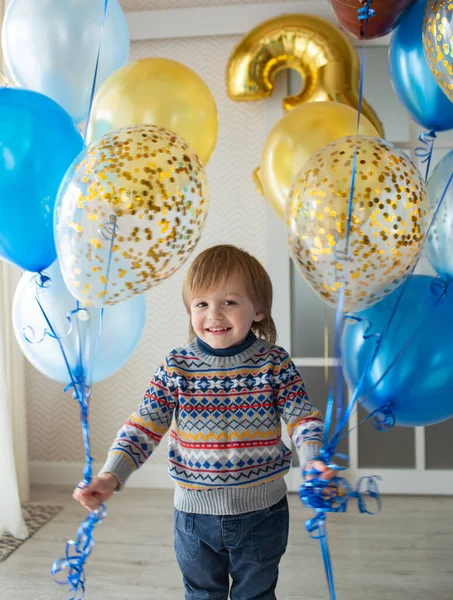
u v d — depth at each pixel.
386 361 1.40
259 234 3.07
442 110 1.52
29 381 3.22
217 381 1.39
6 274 2.74
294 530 2.60
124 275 1.23
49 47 1.45
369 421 3.02
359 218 1.19
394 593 2.10
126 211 1.18
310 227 1.22
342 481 1.18
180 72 1.52
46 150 1.32
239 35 3.02
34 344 1.49
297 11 2.95
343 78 2.58
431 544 2.46
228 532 1.37
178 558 1.46
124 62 1.61
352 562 2.32
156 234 1.20
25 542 2.51
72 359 1.46
